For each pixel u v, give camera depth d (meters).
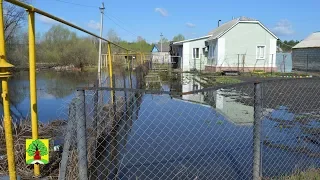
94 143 4.67
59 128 6.50
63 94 16.98
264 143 6.55
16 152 4.18
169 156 5.83
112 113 6.93
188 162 5.54
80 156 3.21
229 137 7.02
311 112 9.75
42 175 3.93
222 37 29.14
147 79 19.92
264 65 29.62
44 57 45.22
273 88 14.23
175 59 38.28
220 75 26.44
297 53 33.84
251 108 11.03
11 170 3.04
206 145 6.46
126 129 7.51
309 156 5.77
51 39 47.34
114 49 43.03
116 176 4.84
